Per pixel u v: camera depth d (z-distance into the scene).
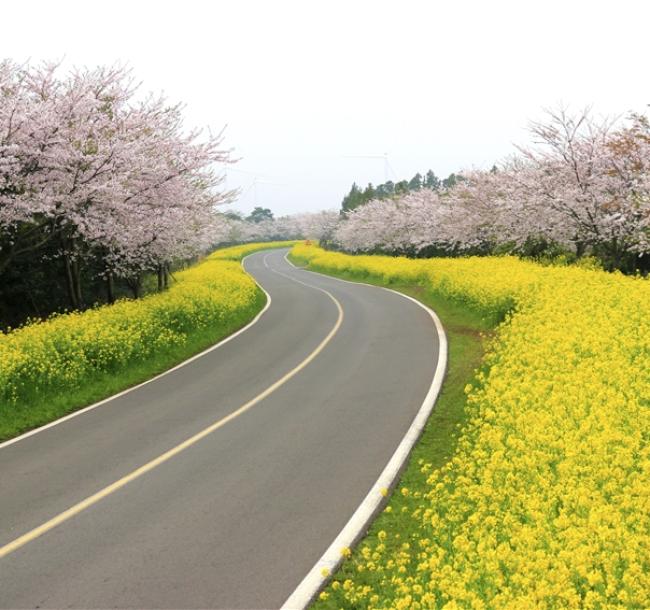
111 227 17.30
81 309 19.89
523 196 23.64
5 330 19.33
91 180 16.12
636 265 23.78
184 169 18.20
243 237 131.50
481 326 16.83
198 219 23.80
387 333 17.34
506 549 4.42
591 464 5.73
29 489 7.48
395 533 5.89
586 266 23.03
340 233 69.44
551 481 5.65
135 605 4.95
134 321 16.09
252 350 16.11
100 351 13.39
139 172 17.19
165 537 6.07
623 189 20.97
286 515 6.41
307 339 17.34
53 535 6.23
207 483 7.39
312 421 9.59
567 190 21.66
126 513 6.68
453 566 4.74
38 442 9.38
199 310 19.03
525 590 4.03
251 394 11.54
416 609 4.30
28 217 15.11
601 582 4.02
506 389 8.57
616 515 4.62
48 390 11.69
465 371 11.75
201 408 10.78
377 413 9.75
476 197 30.73
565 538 4.55
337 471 7.50
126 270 22.72
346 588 5.00
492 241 33.31
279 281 43.38
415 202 46.81
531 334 11.48
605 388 7.72
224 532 6.11
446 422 9.02
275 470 7.67
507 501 5.44
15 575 5.49
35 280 20.61
